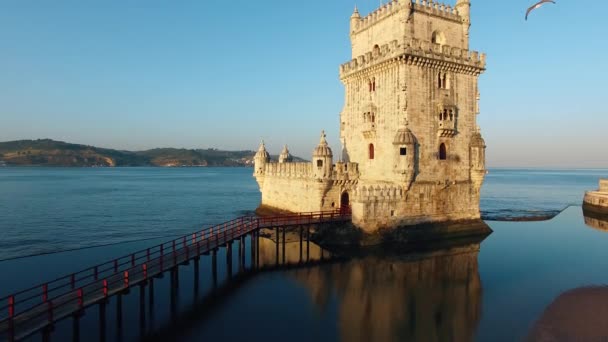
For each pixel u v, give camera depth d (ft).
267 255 144.56
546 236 182.80
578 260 139.85
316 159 161.89
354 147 176.14
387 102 155.94
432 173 156.97
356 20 183.93
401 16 150.82
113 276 95.30
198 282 115.34
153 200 350.84
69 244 178.60
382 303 100.37
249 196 396.16
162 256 100.68
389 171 154.51
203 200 356.38
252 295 106.11
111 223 232.73
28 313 73.10
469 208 168.55
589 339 81.05
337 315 93.45
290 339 82.02
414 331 85.51
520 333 84.07
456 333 84.38
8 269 139.13
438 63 154.71
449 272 124.06
